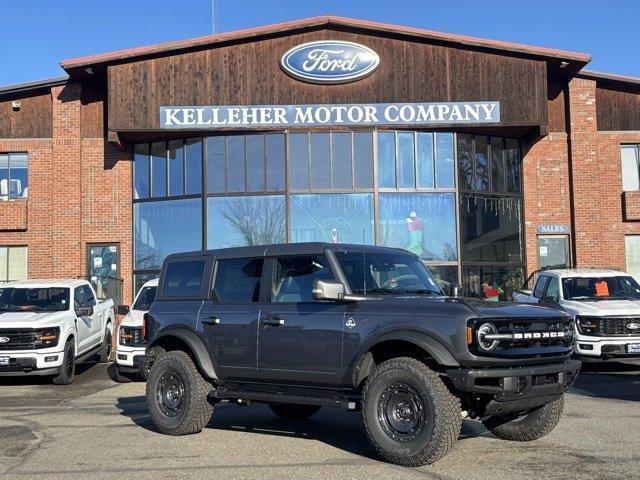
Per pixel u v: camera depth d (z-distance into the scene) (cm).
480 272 2009
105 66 1959
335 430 831
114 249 2059
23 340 1286
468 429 813
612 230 2117
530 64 1975
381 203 1962
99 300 1745
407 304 661
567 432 789
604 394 1084
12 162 2117
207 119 1936
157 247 2025
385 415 650
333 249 729
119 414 975
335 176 1961
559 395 682
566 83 2133
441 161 2000
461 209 1998
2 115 2106
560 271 1498
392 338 647
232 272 804
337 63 1952
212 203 1972
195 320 806
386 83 1958
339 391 699
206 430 836
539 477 595
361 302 687
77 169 2064
